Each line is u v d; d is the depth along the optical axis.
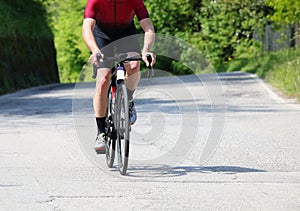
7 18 67.06
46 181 13.84
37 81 72.62
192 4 99.31
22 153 17.97
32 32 74.94
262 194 12.33
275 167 15.23
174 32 100.81
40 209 11.32
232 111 28.17
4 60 60.34
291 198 11.98
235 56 91.75
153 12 101.00
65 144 19.62
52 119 27.22
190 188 12.97
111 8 14.18
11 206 11.58
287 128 22.27
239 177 14.07
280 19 48.69
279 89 38.94
